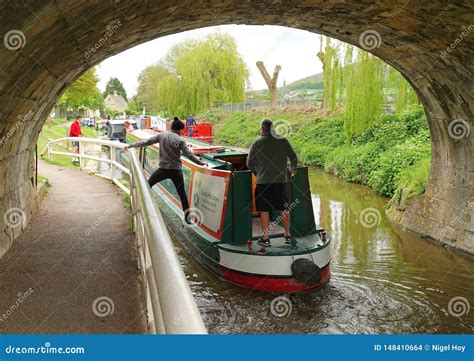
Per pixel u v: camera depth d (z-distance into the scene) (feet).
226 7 23.65
